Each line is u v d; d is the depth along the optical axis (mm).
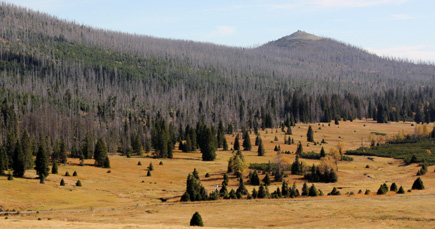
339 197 102938
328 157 149750
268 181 137250
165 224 73938
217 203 101250
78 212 90500
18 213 87125
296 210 87000
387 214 76625
